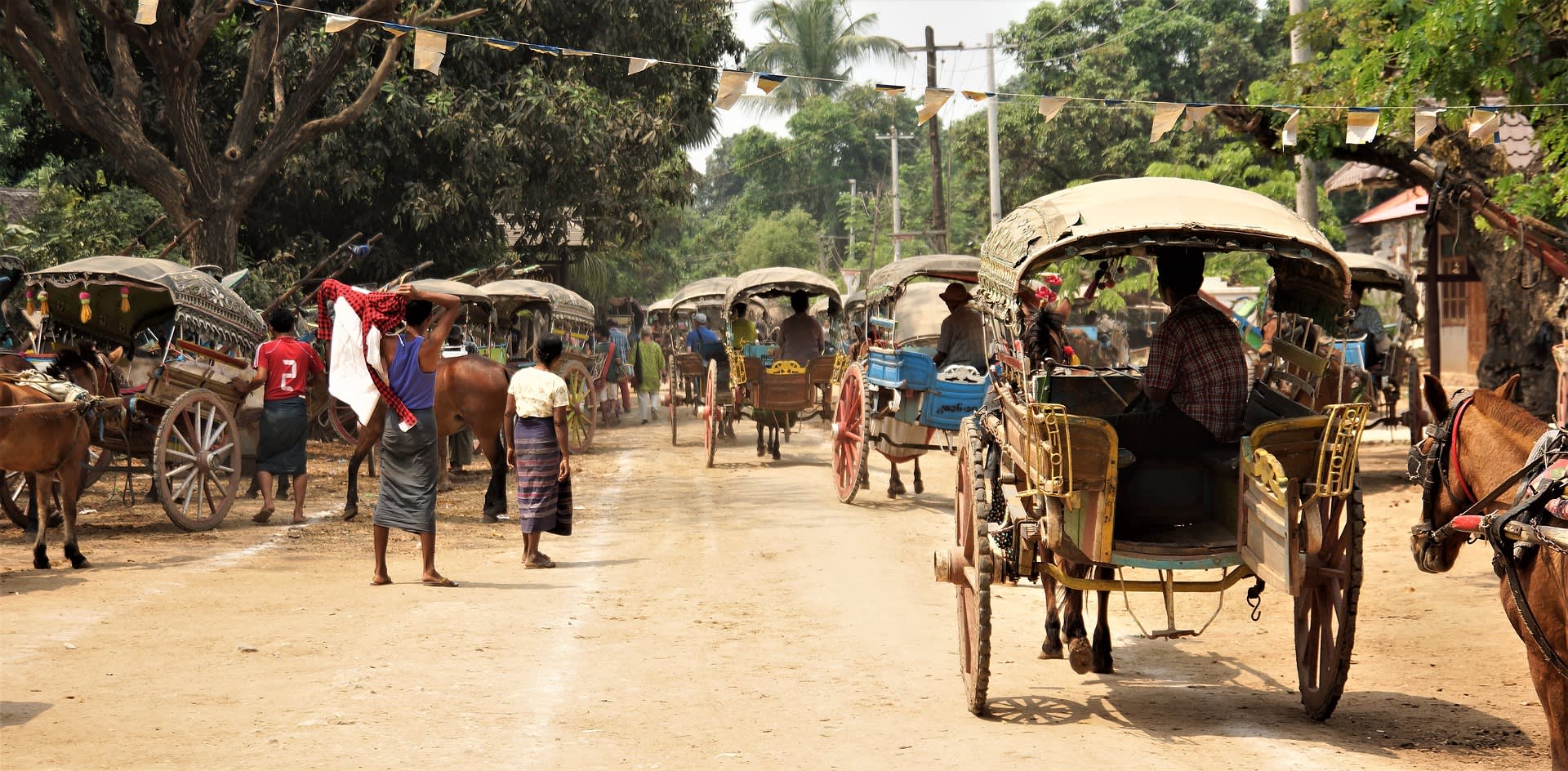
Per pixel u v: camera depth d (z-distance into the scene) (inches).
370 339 395.5
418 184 1071.6
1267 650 328.8
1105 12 1792.6
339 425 833.5
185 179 753.6
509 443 454.0
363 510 577.9
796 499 625.3
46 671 281.6
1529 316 613.3
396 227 1137.4
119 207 922.7
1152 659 319.6
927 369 554.6
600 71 1153.4
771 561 454.3
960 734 243.9
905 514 575.2
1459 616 359.9
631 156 1149.7
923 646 327.3
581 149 1084.5
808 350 788.6
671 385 912.9
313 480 682.8
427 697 266.1
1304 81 542.6
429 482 402.3
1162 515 279.0
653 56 1171.9
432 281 796.0
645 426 1089.4
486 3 1080.2
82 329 545.6
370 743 232.2
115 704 256.4
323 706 256.7
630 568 441.4
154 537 481.4
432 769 217.6
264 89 797.9
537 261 1250.0
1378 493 599.8
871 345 652.7
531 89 1056.2
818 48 2293.3
